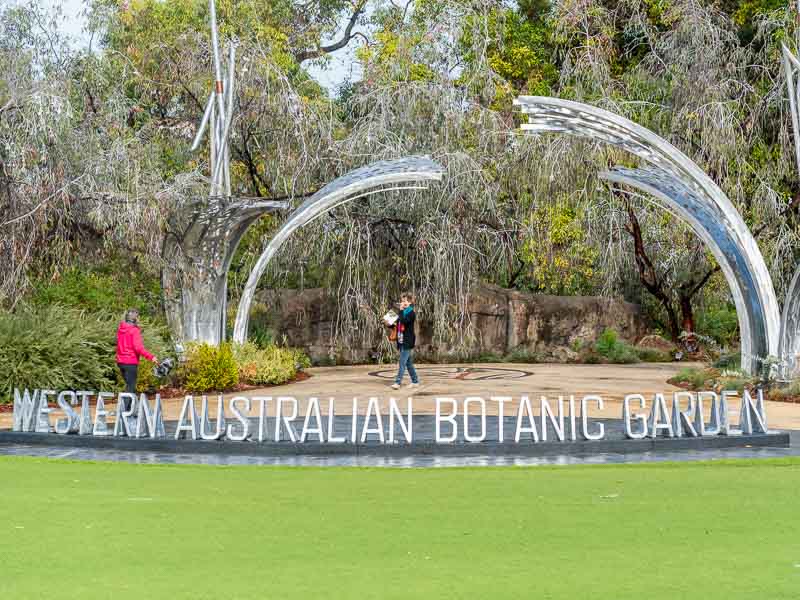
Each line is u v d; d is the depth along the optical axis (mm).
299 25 43656
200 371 21688
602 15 33812
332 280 31469
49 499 9258
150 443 13312
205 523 8078
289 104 28281
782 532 7672
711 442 13438
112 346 20609
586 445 13016
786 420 16922
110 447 13484
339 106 34469
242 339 25578
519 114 33469
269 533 7680
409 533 7664
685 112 28828
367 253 30281
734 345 36875
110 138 24797
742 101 29234
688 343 35219
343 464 11883
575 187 29984
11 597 5918
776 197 28781
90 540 7438
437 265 29562
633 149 22016
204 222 24219
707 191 21594
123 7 31875
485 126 30094
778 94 28016
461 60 32281
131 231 22547
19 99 21969
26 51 22891
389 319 22594
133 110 28812
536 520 8172
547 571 6461
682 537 7484
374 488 9914
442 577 6324
